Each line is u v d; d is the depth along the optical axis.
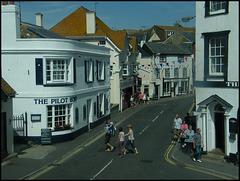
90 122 22.58
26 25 22.41
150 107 35.28
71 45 18.62
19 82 17.73
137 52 41.06
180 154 15.05
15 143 17.70
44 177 11.37
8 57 17.75
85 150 16.30
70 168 12.69
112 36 34.12
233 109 13.38
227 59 13.48
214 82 14.00
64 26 34.75
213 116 14.62
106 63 26.28
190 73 52.28
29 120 17.72
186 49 51.75
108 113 27.17
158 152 15.57
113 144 17.81
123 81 33.19
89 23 32.75
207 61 14.23
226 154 13.54
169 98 45.91
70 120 18.86
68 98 18.41
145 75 43.31
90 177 11.32
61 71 18.48
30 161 13.65
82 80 20.56
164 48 46.88
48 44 17.59
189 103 38.44
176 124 18.33
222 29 13.60
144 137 19.47
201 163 13.31
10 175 11.39
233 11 13.23
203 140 14.35
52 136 17.73
